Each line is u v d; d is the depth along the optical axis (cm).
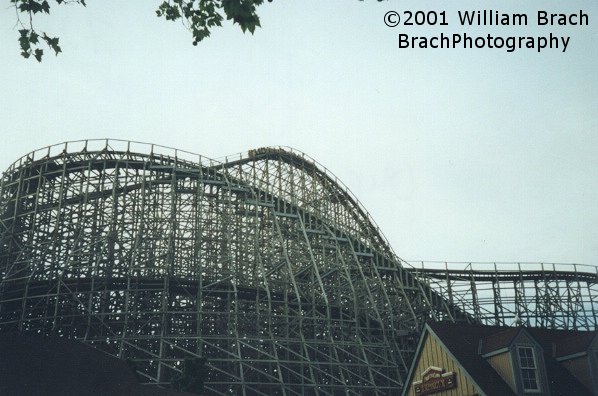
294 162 6138
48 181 5072
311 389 5019
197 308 4481
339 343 4694
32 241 4722
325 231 5628
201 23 1458
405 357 5244
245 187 5400
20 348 2116
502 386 2859
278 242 5488
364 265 5822
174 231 4894
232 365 4803
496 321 6269
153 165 5188
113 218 4778
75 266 4806
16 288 4684
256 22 1391
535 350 2920
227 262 4903
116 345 4488
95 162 5066
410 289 5919
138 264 4691
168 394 2512
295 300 5197
